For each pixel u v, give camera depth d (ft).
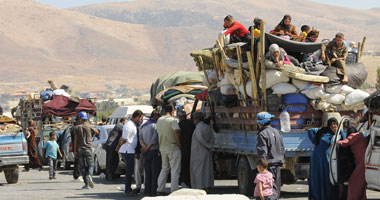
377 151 61.36
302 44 76.64
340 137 66.03
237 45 78.23
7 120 125.18
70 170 155.63
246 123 78.64
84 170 99.60
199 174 83.97
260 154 66.74
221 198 45.60
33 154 135.13
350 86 77.66
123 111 165.89
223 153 90.68
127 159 88.17
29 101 203.72
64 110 182.80
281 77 74.23
